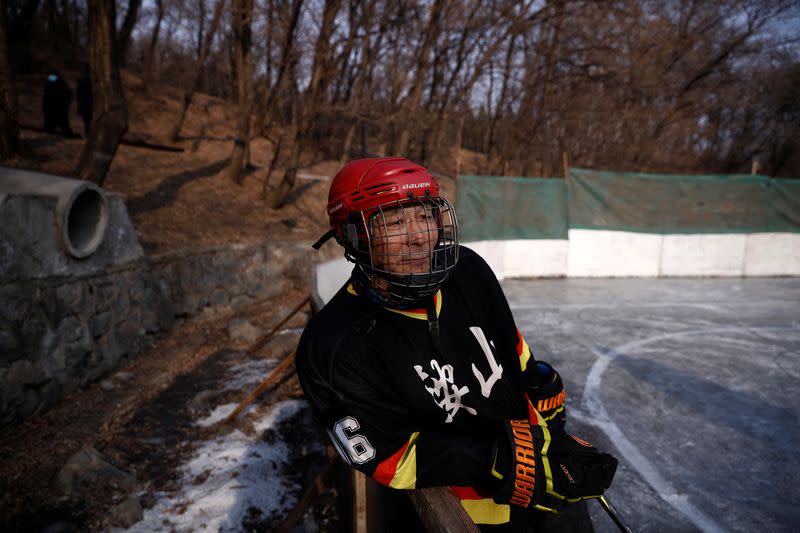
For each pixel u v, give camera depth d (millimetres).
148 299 5746
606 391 4293
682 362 5020
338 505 2453
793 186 10594
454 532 881
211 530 2650
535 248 10406
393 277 1019
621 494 2734
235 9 12031
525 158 19984
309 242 9852
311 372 1076
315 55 11273
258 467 3236
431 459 1021
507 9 13539
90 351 4512
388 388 1049
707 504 2629
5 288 3658
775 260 10758
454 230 1089
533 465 1013
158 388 4500
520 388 1265
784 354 5242
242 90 12812
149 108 18328
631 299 8297
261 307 7770
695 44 18219
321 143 18906
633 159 18781
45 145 10984
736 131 22391
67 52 23516
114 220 5320
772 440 3322
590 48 15477
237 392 4379
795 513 2537
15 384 3607
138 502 2781
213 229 9070
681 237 10609
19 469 3107
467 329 1131
